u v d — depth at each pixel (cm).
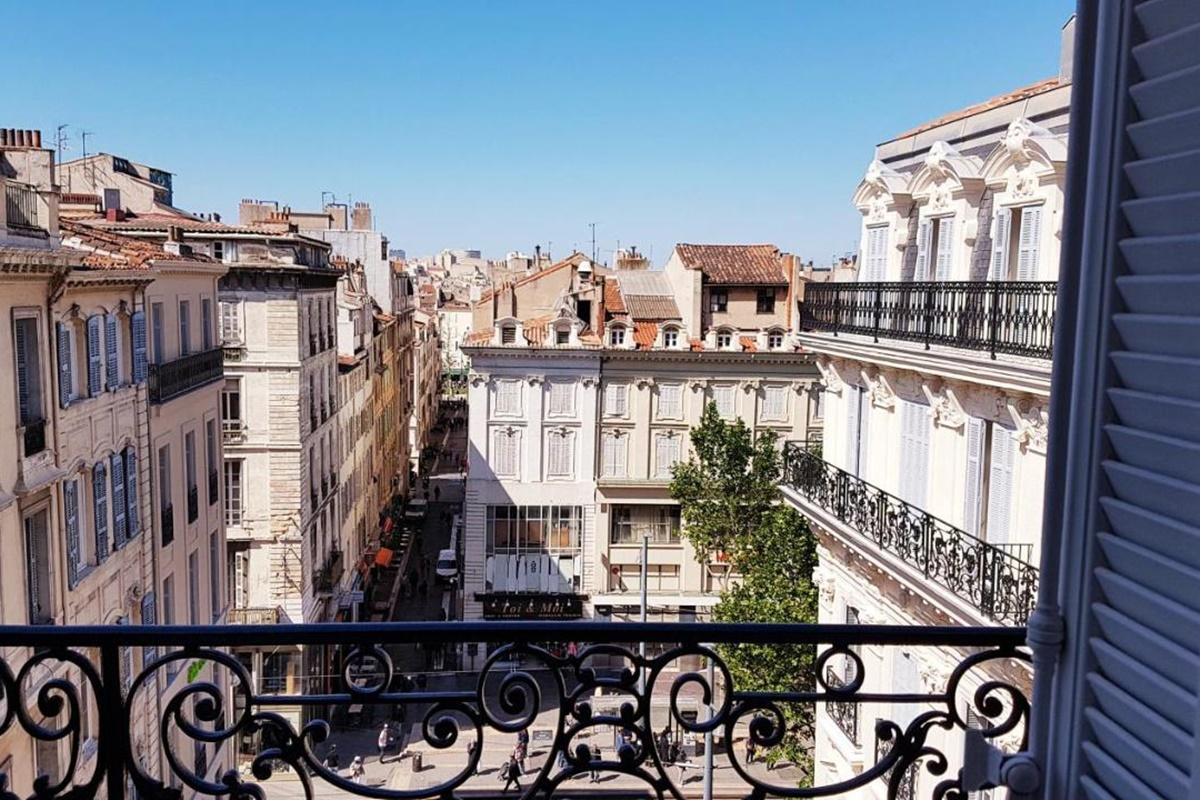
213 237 3316
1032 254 1320
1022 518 1278
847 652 408
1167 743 294
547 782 407
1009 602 1188
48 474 1675
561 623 403
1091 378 333
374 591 5041
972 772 402
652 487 4275
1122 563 319
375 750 3256
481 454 4209
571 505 4269
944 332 1450
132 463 2127
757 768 2859
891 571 1506
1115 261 324
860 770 1670
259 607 3444
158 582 2284
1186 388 294
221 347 2864
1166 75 303
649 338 4400
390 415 6656
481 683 401
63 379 1789
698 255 4738
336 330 4266
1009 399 1302
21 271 1574
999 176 1412
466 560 4266
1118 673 319
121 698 394
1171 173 301
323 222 7275
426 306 12625
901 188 1734
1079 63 344
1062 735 345
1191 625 286
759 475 3684
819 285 1962
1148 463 309
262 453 3425
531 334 4278
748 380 4316
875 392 1736
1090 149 337
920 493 1573
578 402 4228
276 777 2900
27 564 1652
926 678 1444
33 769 1616
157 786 396
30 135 2288
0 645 388
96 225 3138
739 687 2406
